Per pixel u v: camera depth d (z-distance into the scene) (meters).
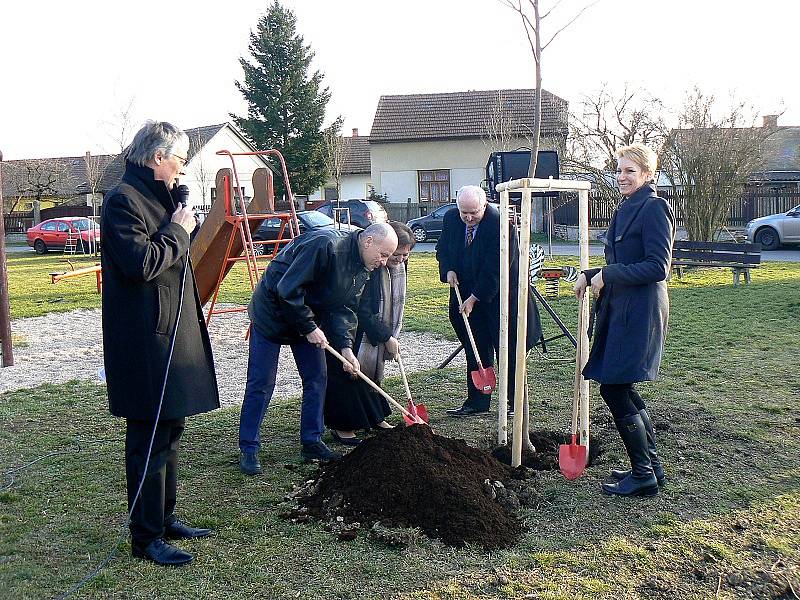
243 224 10.43
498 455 5.05
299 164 43.19
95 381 7.83
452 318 6.35
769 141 26.08
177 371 3.61
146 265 3.37
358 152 47.97
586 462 4.75
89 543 3.93
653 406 6.07
